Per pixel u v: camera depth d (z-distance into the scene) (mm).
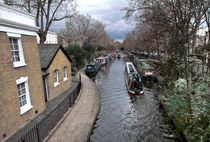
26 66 7730
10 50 6586
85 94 13469
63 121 8305
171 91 10391
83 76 21797
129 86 16156
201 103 6645
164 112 10773
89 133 7406
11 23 6445
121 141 7844
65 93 13266
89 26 39906
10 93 6527
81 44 40375
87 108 10219
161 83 14312
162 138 8039
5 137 6176
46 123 7223
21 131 6832
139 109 11859
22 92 7688
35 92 8516
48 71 10953
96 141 7742
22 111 7277
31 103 8102
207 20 9406
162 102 11852
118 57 63344
